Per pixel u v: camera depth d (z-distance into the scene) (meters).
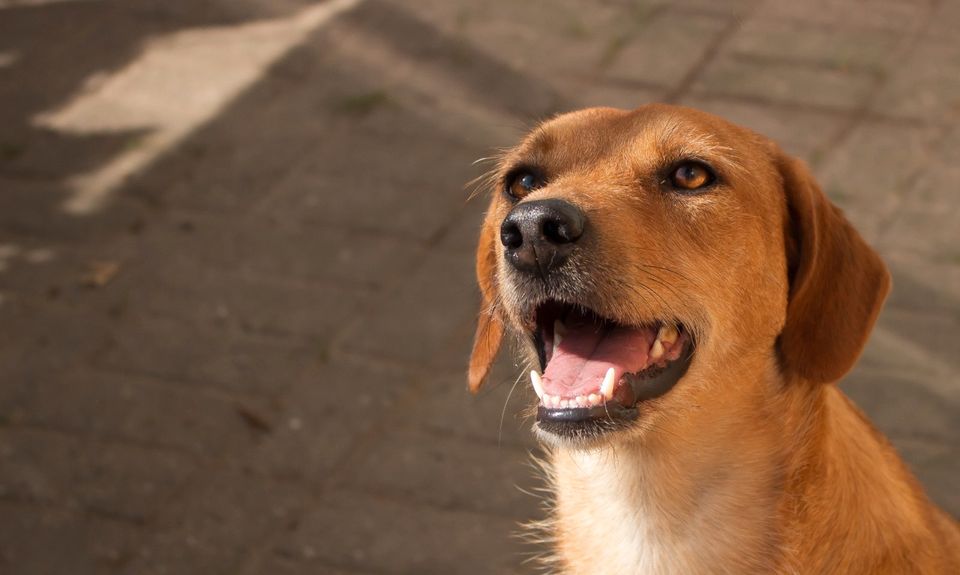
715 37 1.96
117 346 1.48
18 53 2.07
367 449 1.37
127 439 1.39
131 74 1.99
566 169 1.06
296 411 1.41
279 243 1.59
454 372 1.43
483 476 1.34
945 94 1.78
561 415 1.01
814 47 1.91
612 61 1.92
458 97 1.87
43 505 1.33
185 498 1.34
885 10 2.00
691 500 1.05
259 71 1.97
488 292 1.12
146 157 1.78
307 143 1.79
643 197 1.03
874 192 1.60
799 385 1.05
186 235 1.62
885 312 1.46
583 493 1.08
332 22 2.09
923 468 1.32
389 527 1.31
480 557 1.28
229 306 1.52
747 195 1.03
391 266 1.55
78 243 1.62
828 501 1.04
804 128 1.73
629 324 1.02
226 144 1.80
